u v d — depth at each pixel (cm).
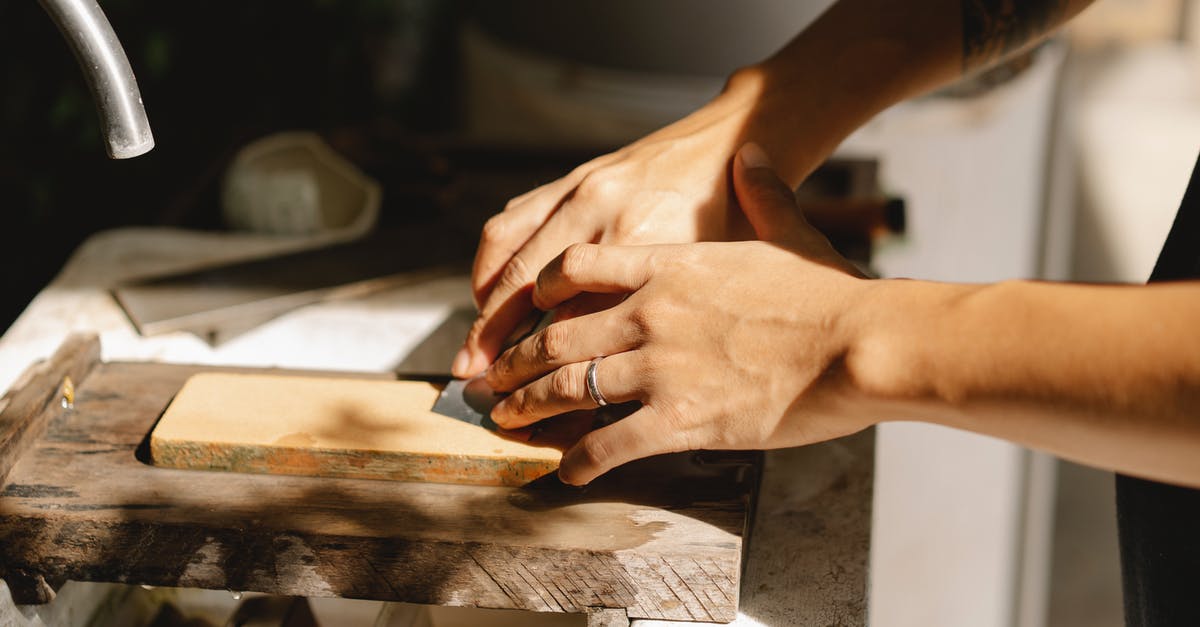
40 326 106
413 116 293
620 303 71
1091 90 290
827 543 78
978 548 165
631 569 68
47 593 75
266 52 250
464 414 79
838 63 85
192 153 247
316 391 82
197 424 77
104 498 73
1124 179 273
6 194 232
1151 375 51
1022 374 54
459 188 132
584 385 69
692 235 80
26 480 75
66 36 57
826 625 71
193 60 241
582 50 186
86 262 118
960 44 85
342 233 123
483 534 69
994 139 166
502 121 210
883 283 62
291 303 109
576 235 81
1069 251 249
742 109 84
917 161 165
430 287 113
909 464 158
